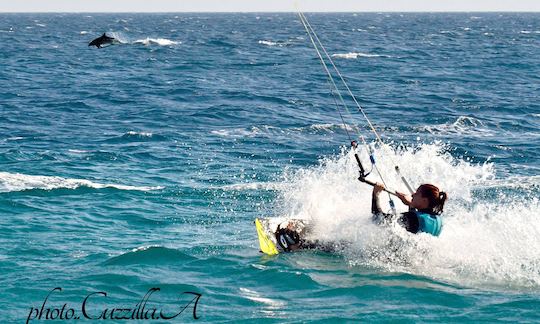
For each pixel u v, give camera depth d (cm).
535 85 13975
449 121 9050
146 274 3052
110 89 12556
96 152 6450
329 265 3186
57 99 11050
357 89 12975
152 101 10931
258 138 7575
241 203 4616
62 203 4538
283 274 3036
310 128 8331
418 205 3262
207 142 7250
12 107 10050
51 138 7425
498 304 2686
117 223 4088
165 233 3869
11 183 5044
